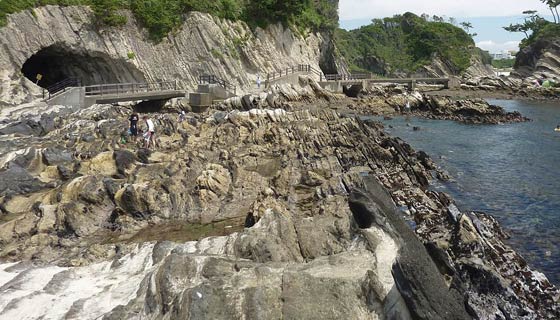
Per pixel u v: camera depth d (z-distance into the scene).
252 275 9.81
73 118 34.09
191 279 10.09
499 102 73.88
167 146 27.28
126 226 17.77
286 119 33.38
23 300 10.79
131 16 55.25
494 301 11.44
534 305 12.27
